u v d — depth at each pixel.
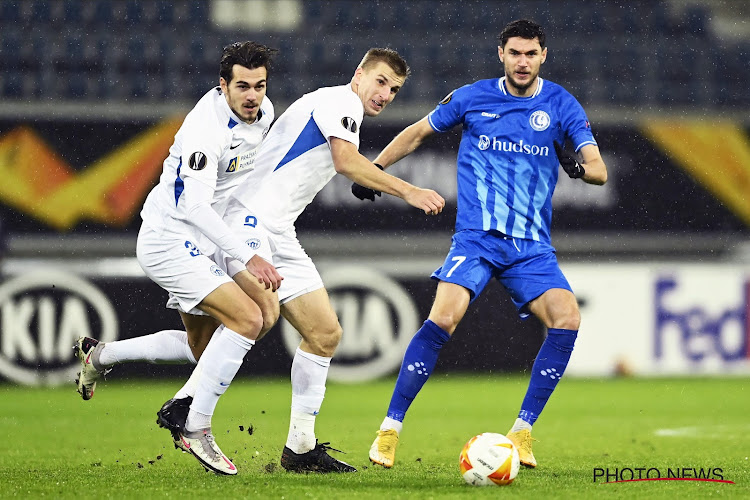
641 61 53.97
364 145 41.62
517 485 15.82
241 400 33.69
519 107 19.30
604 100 52.91
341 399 34.53
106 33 54.47
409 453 21.25
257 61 16.33
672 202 42.22
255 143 17.30
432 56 54.34
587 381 40.97
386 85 17.84
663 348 41.94
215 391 16.62
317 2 57.78
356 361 39.81
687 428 26.92
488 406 33.09
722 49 54.34
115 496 14.50
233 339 16.62
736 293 42.12
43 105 39.72
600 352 41.69
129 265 39.16
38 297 38.28
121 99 51.25
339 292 40.06
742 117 42.78
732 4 66.94
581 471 17.81
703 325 42.09
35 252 39.16
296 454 17.53
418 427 27.44
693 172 42.31
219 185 17.52
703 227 42.28
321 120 17.50
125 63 52.47
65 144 39.75
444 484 15.85
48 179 39.53
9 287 38.09
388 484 15.80
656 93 53.16
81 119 39.91
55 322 38.31
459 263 18.83
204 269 16.94
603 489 15.49
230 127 16.78
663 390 38.00
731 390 37.91
